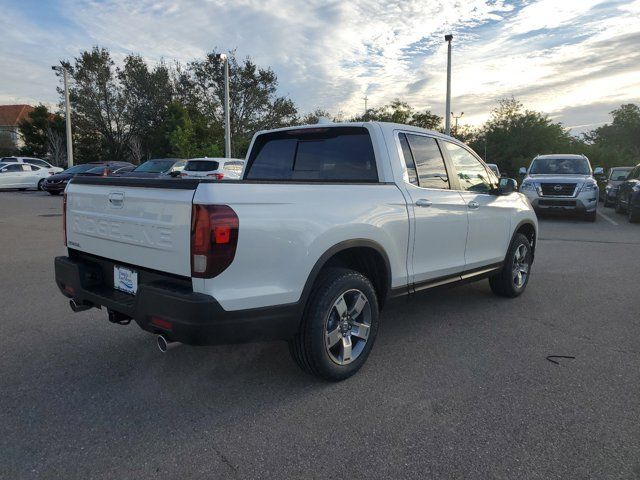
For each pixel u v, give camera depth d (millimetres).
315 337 3361
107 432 2951
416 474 2555
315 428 2992
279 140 4844
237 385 3576
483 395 3410
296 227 3162
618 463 2631
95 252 3639
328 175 4438
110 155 54344
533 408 3223
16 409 3211
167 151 45562
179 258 2912
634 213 13539
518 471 2570
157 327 2963
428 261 4375
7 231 11172
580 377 3691
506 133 37156
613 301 5781
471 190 5090
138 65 52844
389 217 3863
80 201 3744
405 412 3180
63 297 5801
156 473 2568
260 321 3023
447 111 22672
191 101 51594
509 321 5043
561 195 13898
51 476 2541
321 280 3451
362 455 2719
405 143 4348
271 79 51250
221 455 2723
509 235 5605
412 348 4289
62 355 4102
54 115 56875
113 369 3834
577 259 8406
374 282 4012
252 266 2961
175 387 3543
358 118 40125
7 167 25281
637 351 4211
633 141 55562
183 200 2859
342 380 3635
